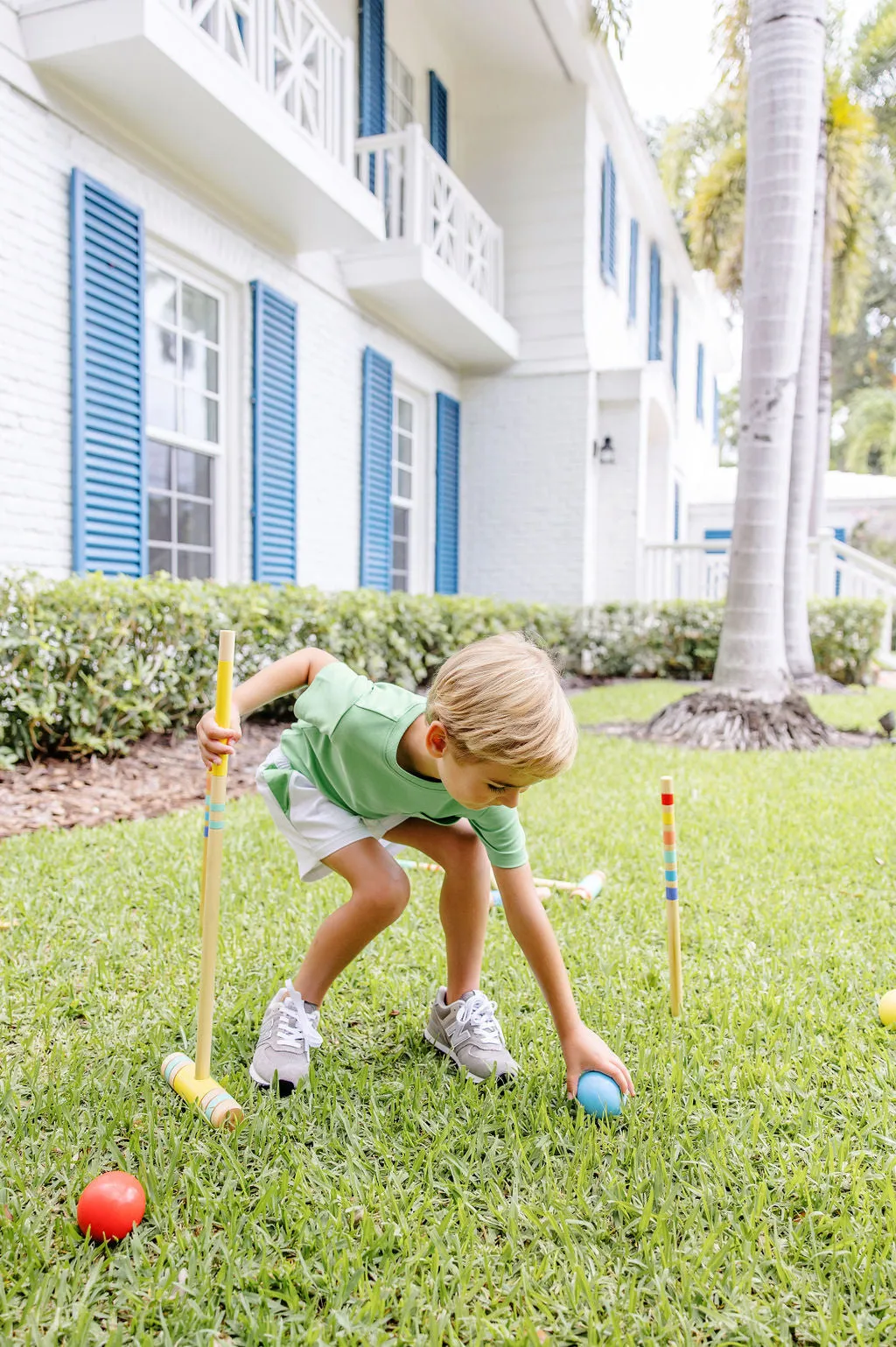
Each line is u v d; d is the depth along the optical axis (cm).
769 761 532
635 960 233
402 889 177
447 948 188
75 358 519
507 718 142
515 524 1071
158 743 506
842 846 340
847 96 1202
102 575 464
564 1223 131
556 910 269
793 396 602
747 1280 122
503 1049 179
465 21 933
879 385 3027
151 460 613
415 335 951
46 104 496
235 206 656
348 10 790
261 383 687
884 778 477
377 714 171
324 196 639
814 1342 116
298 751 188
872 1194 142
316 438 773
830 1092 171
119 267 546
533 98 1020
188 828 349
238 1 562
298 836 189
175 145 573
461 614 758
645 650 1055
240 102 539
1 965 219
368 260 800
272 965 223
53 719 433
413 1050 188
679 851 335
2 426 482
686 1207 138
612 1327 115
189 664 507
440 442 1020
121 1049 181
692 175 1544
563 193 1021
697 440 2056
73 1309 117
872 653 1031
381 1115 161
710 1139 155
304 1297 121
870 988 218
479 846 185
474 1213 137
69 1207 136
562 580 1061
